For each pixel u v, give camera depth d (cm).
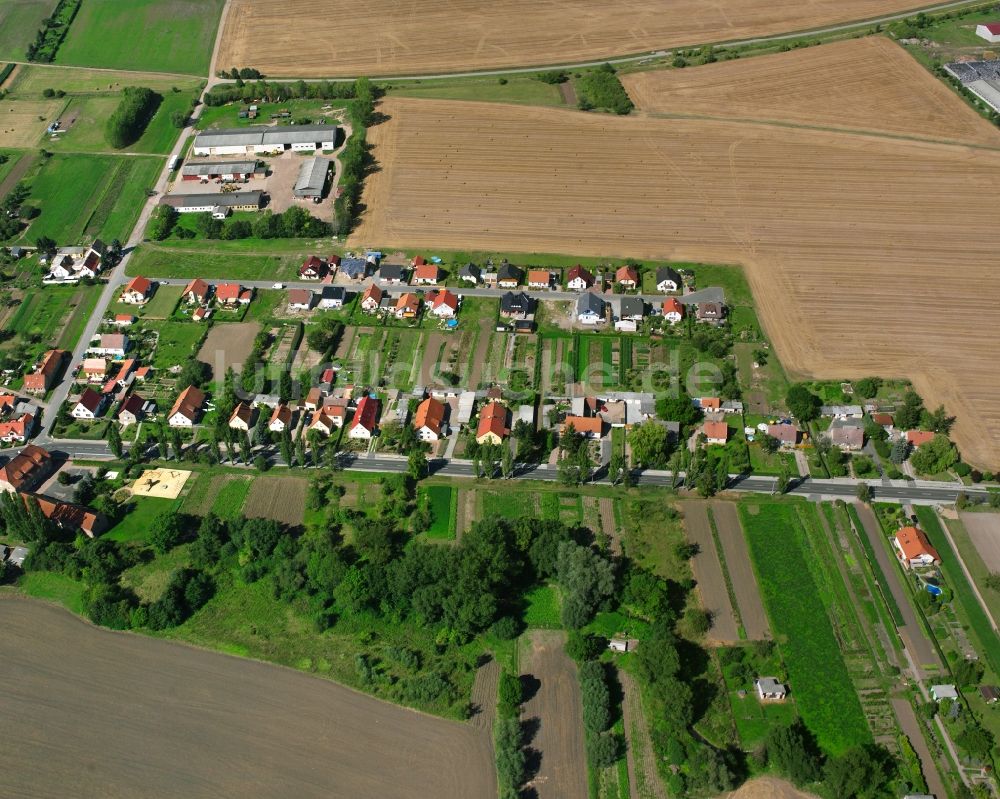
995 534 16088
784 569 15538
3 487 17025
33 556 15712
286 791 12725
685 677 13950
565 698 13788
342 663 14325
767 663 14112
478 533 15362
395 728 13475
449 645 14512
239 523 15912
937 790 12581
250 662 14388
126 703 13825
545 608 15038
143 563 15838
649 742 13200
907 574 15412
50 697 13912
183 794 12712
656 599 14500
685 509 16650
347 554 15838
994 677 13888
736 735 13250
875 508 16550
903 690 13738
